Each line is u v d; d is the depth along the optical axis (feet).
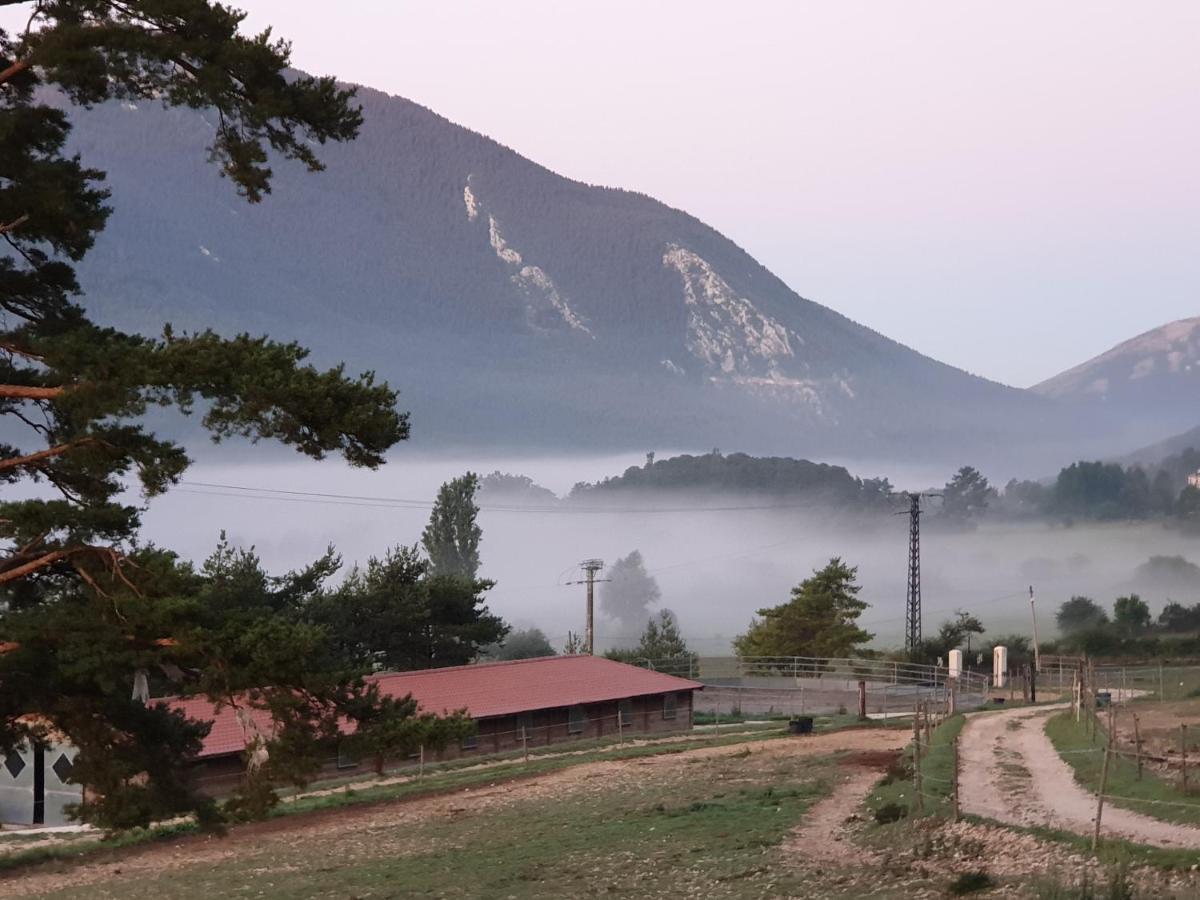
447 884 101.60
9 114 75.36
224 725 167.94
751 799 134.00
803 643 404.16
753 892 88.33
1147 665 361.92
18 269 81.82
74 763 75.87
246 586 261.85
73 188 78.74
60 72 71.72
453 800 157.58
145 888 108.99
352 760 69.92
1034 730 172.14
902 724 223.51
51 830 155.33
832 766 155.12
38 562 72.69
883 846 99.50
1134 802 102.06
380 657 279.08
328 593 283.18
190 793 76.54
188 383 68.18
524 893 95.45
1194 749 122.42
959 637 422.41
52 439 78.69
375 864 115.85
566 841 118.93
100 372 69.00
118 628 69.46
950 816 102.01
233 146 74.54
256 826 145.69
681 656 382.22
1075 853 85.30
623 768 176.45
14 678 71.82
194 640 67.15
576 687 239.71
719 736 225.97
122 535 76.59
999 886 79.71
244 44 72.74
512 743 220.23
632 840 115.44
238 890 104.99
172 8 72.69
